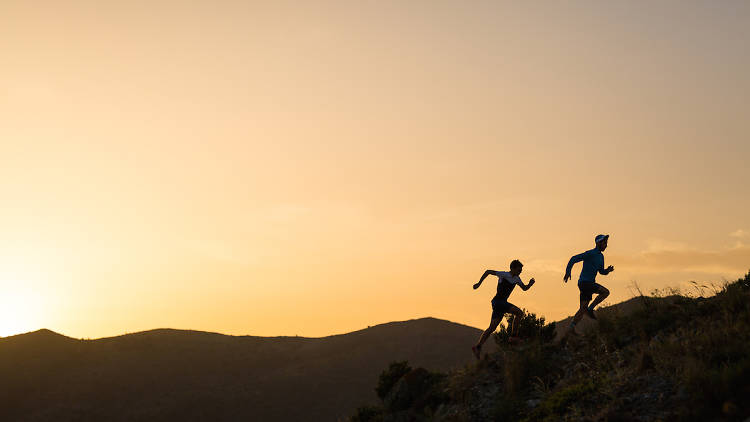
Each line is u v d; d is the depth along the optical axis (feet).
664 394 27.37
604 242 40.83
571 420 28.84
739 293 35.01
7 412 190.19
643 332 35.12
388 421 41.42
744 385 24.66
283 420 185.57
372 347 257.14
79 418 183.32
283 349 271.28
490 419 34.06
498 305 42.09
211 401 198.80
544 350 40.24
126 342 256.52
